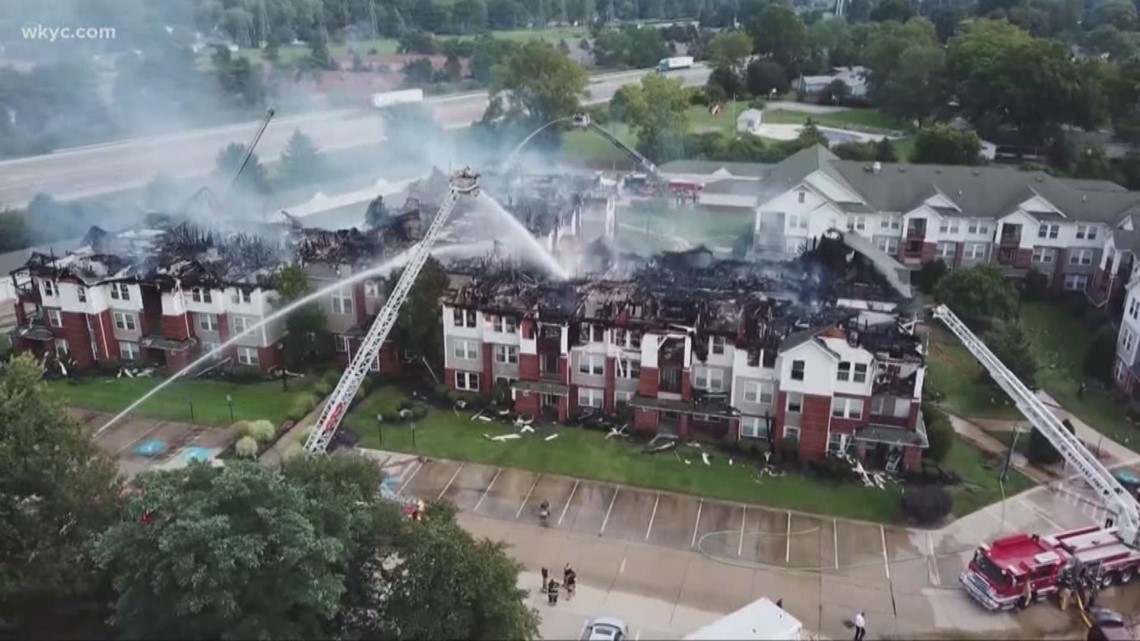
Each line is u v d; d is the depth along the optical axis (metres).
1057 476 57.31
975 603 46.09
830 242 74.00
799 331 58.31
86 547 39.12
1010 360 67.56
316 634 38.12
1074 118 127.56
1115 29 185.75
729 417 59.12
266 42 193.62
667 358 60.12
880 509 53.66
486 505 53.94
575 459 58.69
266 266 71.44
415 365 69.50
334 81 176.50
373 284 70.75
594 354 62.09
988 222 87.19
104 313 69.81
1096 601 45.94
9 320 79.69
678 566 48.75
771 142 136.75
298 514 37.09
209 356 70.25
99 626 43.16
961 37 158.75
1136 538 47.19
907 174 93.31
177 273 69.25
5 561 39.91
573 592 46.28
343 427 61.94
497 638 38.47
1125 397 66.94
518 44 184.25
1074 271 85.25
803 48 187.12
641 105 136.62
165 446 59.81
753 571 48.41
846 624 44.50
